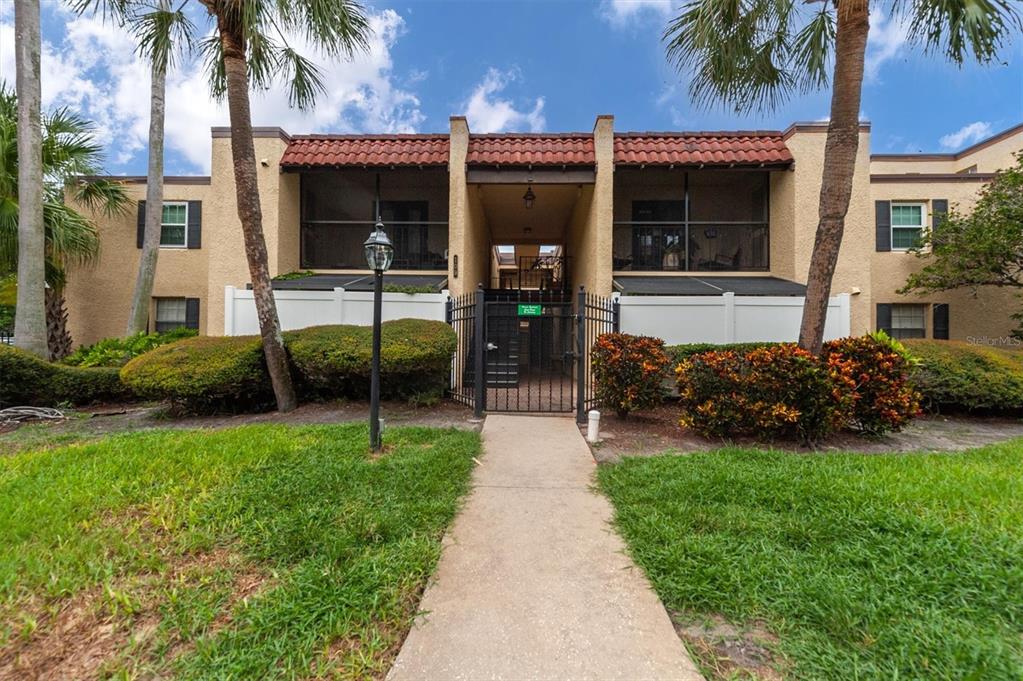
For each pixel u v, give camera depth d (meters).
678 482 3.91
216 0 6.43
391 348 6.83
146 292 10.38
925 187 11.62
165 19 6.95
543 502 3.75
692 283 9.80
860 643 2.00
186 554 2.75
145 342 9.35
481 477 4.32
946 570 2.49
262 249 6.95
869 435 5.77
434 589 2.51
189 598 2.34
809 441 5.43
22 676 1.89
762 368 5.46
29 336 8.23
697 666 1.94
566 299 13.31
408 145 10.58
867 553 2.69
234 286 9.88
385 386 7.62
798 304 8.27
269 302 6.98
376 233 4.95
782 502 3.44
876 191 11.71
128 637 2.10
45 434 5.98
